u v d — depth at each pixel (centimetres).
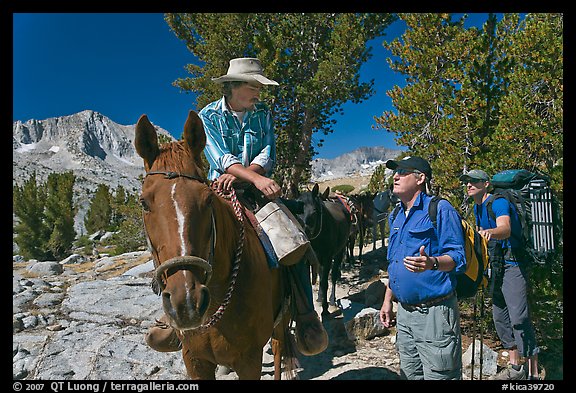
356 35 1536
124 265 1209
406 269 334
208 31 1641
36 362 528
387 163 347
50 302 777
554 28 684
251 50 1644
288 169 1836
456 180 682
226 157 330
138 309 730
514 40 702
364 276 998
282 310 352
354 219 949
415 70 834
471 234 361
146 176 243
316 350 367
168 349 345
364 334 600
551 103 630
